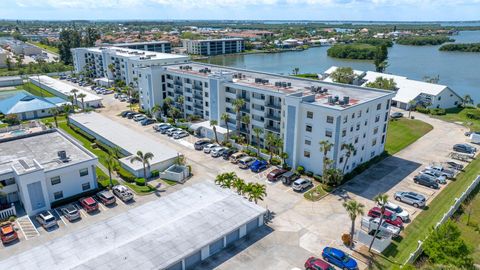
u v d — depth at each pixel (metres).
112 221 49.47
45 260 41.22
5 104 113.62
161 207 52.97
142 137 85.19
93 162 62.00
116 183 65.56
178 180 66.62
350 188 63.41
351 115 64.44
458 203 56.78
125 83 143.75
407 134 92.69
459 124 101.88
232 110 88.00
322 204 58.03
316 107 64.19
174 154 74.38
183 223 47.91
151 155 65.19
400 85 128.88
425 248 43.53
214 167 72.69
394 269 38.75
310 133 66.81
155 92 106.38
